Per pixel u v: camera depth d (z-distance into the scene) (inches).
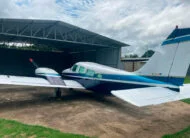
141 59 900.0
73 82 395.5
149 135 206.1
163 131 219.0
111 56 668.1
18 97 369.7
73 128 216.8
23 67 815.1
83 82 386.6
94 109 302.0
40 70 386.0
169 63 245.8
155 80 261.4
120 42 603.2
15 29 538.3
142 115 281.9
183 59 229.9
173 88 232.7
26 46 883.4
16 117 246.5
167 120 261.3
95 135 199.9
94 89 366.6
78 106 317.4
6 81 306.5
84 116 263.0
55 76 373.4
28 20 457.7
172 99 188.5
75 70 411.5
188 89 229.3
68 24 502.0
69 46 802.2
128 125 235.6
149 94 198.2
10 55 790.5
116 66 640.4
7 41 775.1
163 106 342.0
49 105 317.7
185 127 233.8
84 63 401.1
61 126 221.3
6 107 293.7
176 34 240.4
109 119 255.3
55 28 540.1
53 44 794.8
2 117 244.1
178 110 319.3
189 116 283.3
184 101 392.5
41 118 247.1
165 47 253.4
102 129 218.2
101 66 369.1
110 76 329.4
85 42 610.9
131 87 293.7
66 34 592.1
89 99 376.2
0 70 768.9
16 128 200.4
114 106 327.3
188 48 225.6
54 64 887.7
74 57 909.8
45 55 869.2
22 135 184.1
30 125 211.6
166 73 248.1
